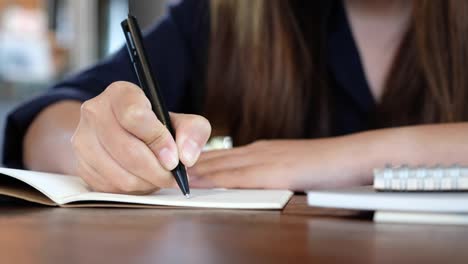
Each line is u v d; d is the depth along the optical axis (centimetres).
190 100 103
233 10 93
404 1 91
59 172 63
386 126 87
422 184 36
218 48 94
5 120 70
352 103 89
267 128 89
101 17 220
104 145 46
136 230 31
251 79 89
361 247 26
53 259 23
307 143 61
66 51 213
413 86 87
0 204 44
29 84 203
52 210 41
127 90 46
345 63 89
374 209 35
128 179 45
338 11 91
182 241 28
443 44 86
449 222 34
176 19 104
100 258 24
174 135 44
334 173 55
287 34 88
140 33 45
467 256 24
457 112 85
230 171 57
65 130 66
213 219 36
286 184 56
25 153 68
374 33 92
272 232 30
